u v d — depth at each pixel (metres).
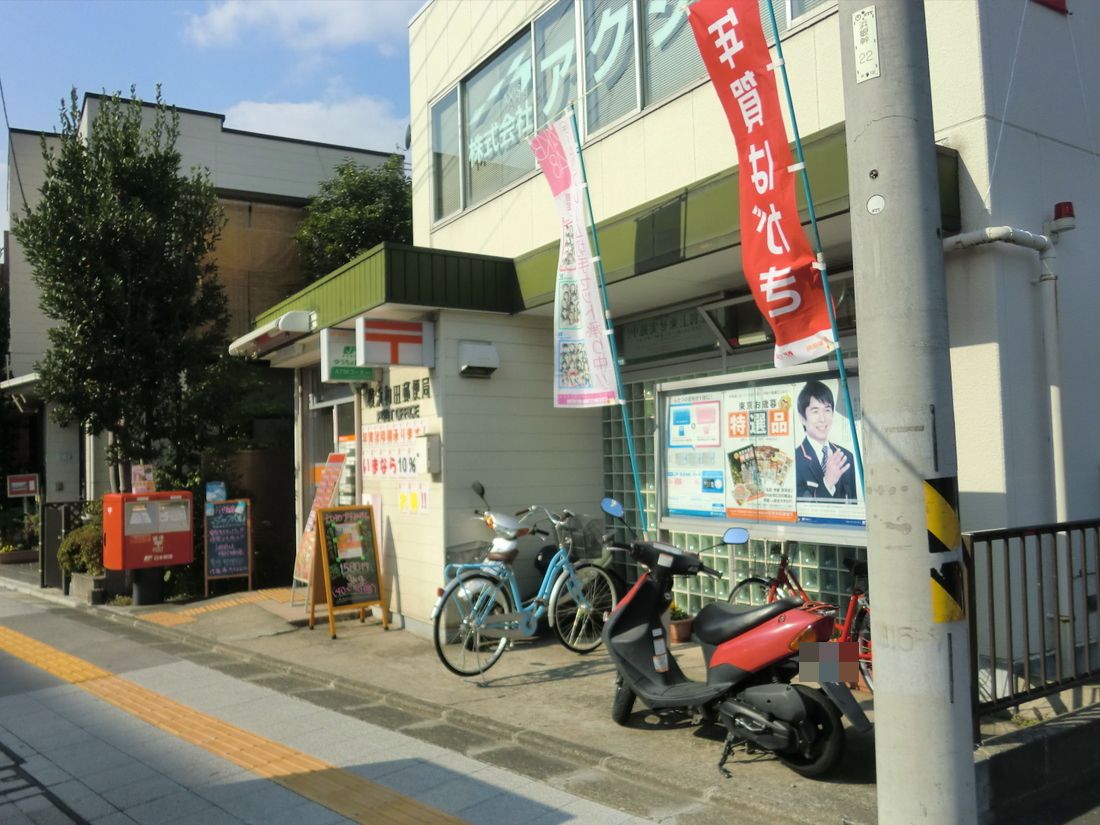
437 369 8.15
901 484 3.67
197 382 12.23
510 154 9.42
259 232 15.86
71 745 5.52
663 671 5.38
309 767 4.96
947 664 3.59
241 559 11.61
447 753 5.16
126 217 11.42
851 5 3.89
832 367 5.77
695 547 7.99
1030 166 5.62
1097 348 5.86
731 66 5.49
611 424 8.95
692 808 4.24
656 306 8.14
